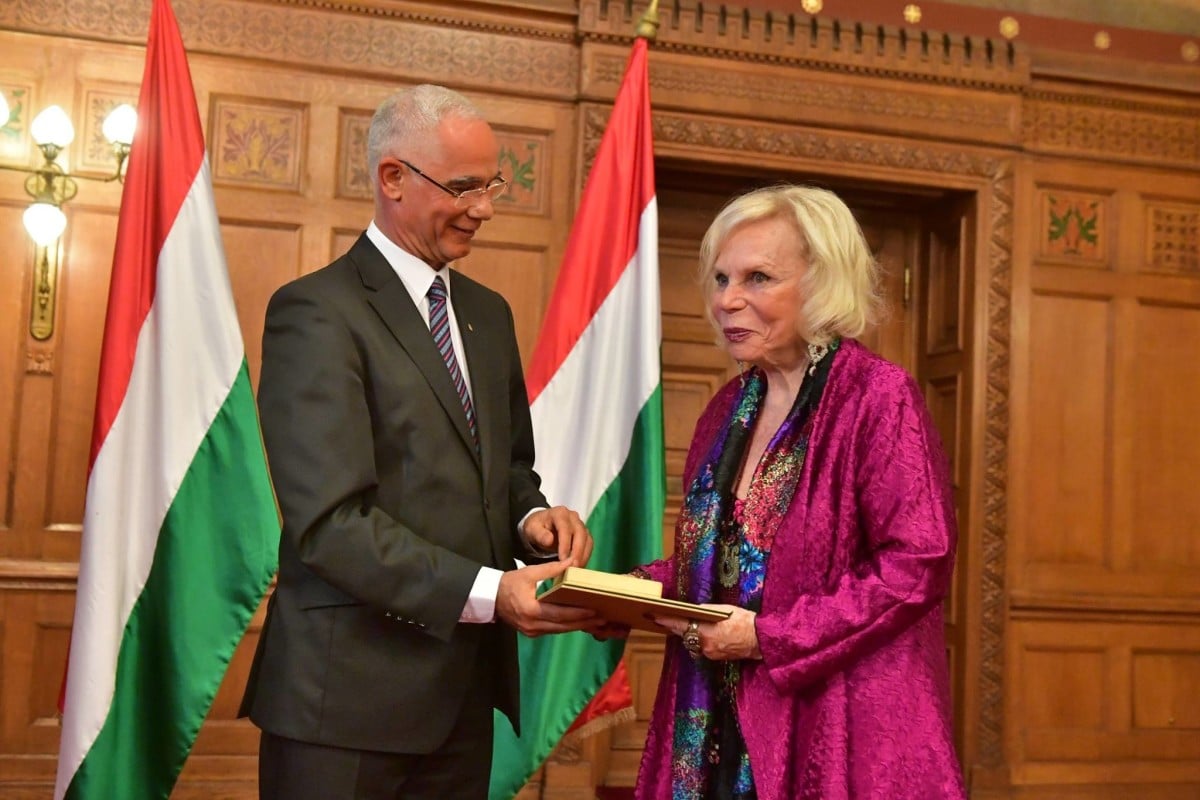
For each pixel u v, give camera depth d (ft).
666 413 16.25
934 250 16.87
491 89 14.48
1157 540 16.38
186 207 9.82
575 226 11.19
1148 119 16.56
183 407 9.60
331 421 5.89
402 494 6.16
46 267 13.29
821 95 15.21
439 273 6.78
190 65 13.78
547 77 14.66
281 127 14.02
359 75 14.19
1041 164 16.24
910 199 16.43
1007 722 15.60
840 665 5.43
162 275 9.71
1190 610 16.24
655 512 10.55
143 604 9.45
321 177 14.07
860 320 5.98
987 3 15.93
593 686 10.66
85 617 9.20
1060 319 16.22
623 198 11.14
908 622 5.42
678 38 14.75
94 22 13.52
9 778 13.03
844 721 5.44
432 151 6.37
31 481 13.30
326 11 14.10
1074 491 16.17
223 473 9.57
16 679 13.16
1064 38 16.16
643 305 10.92
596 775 14.80
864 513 5.65
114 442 9.43
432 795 6.47
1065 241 16.30
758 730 5.59
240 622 9.41
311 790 5.99
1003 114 15.76
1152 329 16.53
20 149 13.37
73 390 13.43
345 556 5.77
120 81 13.58
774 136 15.06
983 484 15.65
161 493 9.48
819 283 5.91
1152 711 16.17
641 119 11.26
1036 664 15.92
